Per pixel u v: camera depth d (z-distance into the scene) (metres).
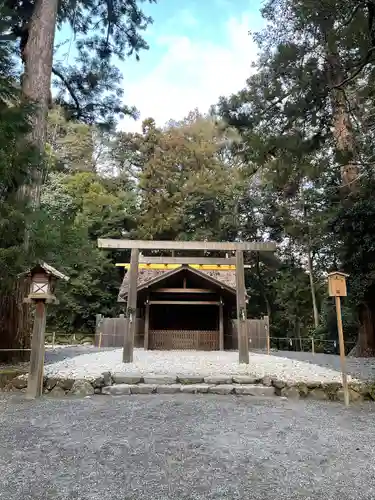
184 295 12.48
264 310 23.50
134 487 2.19
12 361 7.00
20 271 5.20
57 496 2.07
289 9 9.38
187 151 25.39
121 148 30.17
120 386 5.27
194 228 23.95
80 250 6.11
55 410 4.14
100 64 10.91
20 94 5.21
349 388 5.07
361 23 6.30
